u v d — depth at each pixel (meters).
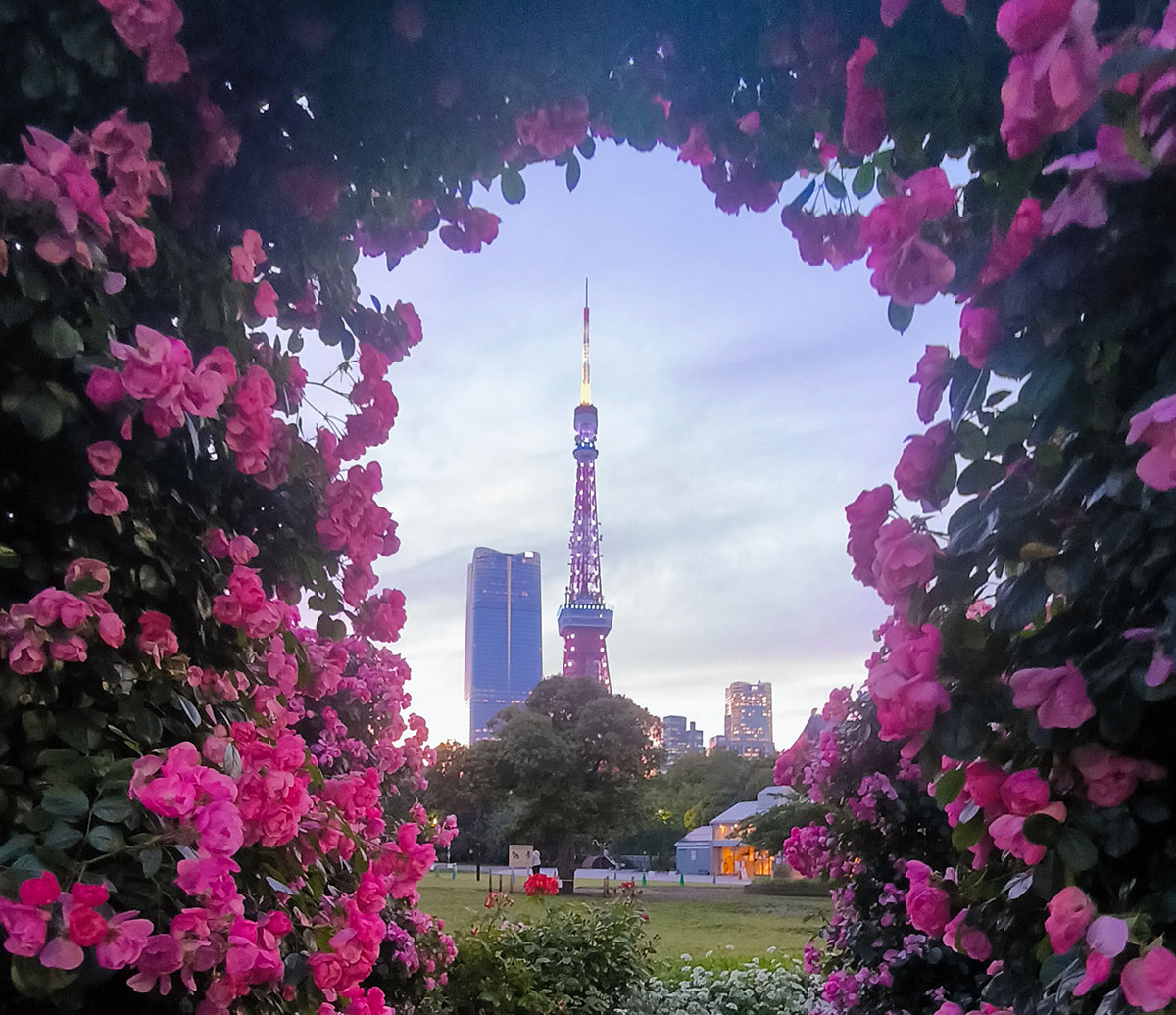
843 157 1.79
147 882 1.28
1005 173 1.21
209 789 1.26
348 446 2.00
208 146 1.63
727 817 54.09
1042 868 1.24
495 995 5.41
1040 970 1.35
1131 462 1.11
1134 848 1.27
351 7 1.77
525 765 33.25
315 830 1.78
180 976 1.31
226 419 1.58
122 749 1.41
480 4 1.85
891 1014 4.10
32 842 1.17
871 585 1.39
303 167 1.86
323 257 1.95
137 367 1.30
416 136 2.01
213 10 1.64
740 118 1.98
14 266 1.21
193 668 1.51
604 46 1.96
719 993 7.81
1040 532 1.18
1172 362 1.06
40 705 1.29
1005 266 1.18
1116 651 1.15
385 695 4.63
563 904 7.36
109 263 1.42
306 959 1.62
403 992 4.71
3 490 1.34
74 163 1.25
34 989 1.08
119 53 1.44
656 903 26.42
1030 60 1.02
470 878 34.38
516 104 2.01
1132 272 1.09
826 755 4.56
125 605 1.47
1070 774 1.25
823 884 4.89
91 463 1.34
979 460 1.21
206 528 1.58
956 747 1.19
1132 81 0.99
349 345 2.03
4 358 1.28
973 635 1.24
